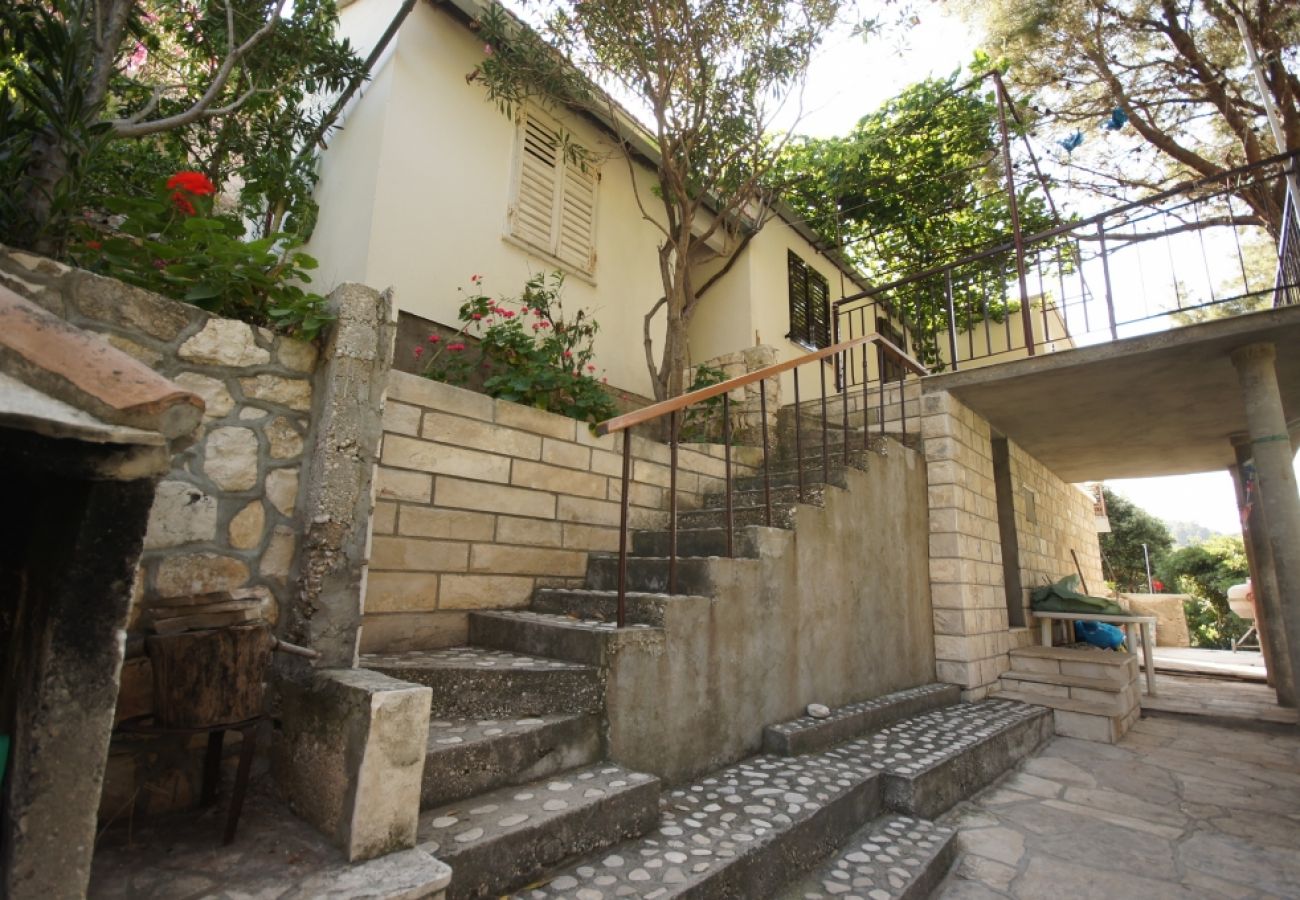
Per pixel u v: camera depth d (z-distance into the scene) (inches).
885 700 149.9
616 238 235.3
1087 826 111.3
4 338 41.3
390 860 59.8
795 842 84.5
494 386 146.9
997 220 369.7
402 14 173.2
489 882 65.1
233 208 195.8
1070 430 235.8
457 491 121.9
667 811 89.4
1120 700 172.4
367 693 62.3
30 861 42.0
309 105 208.8
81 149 83.8
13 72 90.0
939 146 349.1
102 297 70.7
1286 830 110.2
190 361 77.1
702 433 207.8
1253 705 204.4
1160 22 279.1
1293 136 264.7
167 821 67.2
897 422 205.9
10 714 49.6
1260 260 337.4
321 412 85.0
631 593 112.7
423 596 115.0
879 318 371.6
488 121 197.3
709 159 212.5
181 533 74.7
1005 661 202.7
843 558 148.6
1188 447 257.3
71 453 40.9
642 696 96.5
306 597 79.2
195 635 60.9
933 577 187.9
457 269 181.2
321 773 66.3
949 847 97.7
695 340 287.7
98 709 45.1
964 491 196.1
